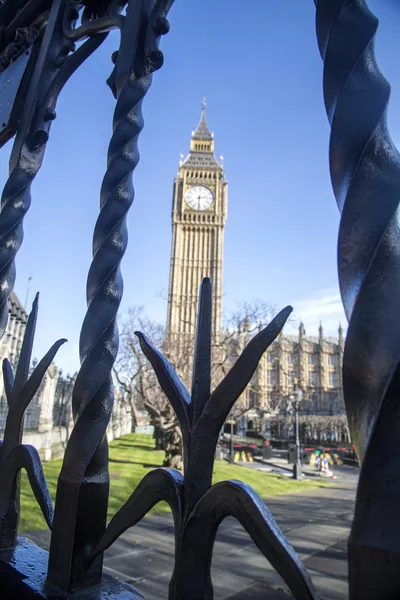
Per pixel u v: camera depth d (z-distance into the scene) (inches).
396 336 21.7
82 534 38.4
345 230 24.9
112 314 43.3
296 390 1116.5
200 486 29.7
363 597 20.0
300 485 724.0
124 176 47.6
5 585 40.7
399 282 22.9
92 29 58.3
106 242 45.3
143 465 673.6
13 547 49.3
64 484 39.8
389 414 20.7
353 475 1074.7
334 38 29.2
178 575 28.5
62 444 732.0
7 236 61.1
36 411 644.1
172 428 660.1
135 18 50.6
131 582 187.2
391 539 19.9
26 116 64.2
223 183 2925.7
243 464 1197.1
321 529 313.9
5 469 49.2
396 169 25.1
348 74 27.9
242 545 240.2
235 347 721.6
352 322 23.0
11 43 71.3
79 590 37.5
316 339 3201.3
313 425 2102.6
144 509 33.7
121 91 49.1
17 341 713.0
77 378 41.4
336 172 26.7
